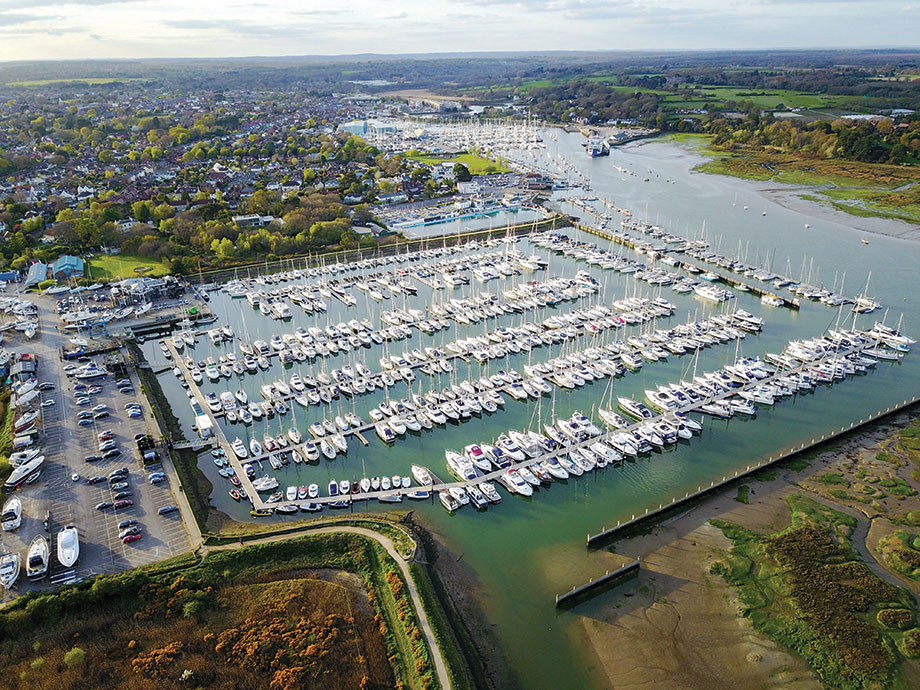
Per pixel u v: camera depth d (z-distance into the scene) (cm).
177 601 8681
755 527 10475
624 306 19288
